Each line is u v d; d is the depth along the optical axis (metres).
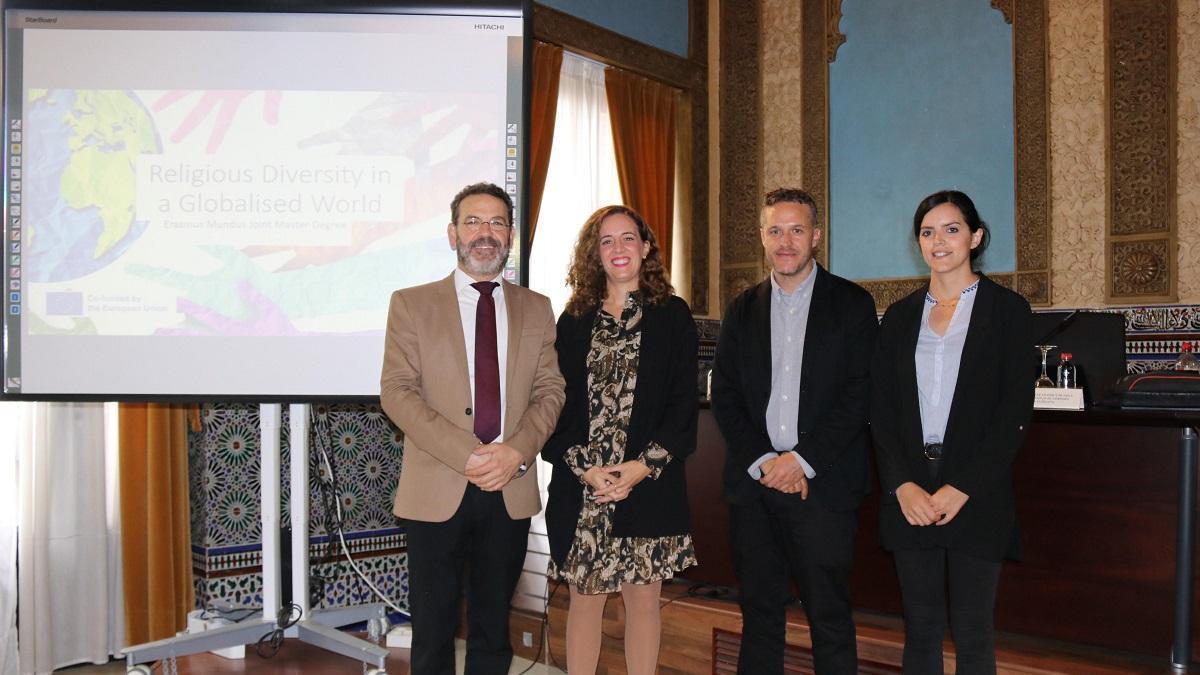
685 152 5.49
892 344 2.21
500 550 2.26
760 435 2.37
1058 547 2.60
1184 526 2.38
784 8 5.45
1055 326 3.10
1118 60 4.51
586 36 4.73
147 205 2.79
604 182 4.97
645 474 2.29
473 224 2.28
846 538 2.26
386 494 3.86
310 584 3.59
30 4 2.78
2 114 2.79
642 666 2.37
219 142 2.81
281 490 3.56
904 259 5.07
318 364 2.80
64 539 3.23
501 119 2.84
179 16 2.81
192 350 2.79
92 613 3.27
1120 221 4.51
